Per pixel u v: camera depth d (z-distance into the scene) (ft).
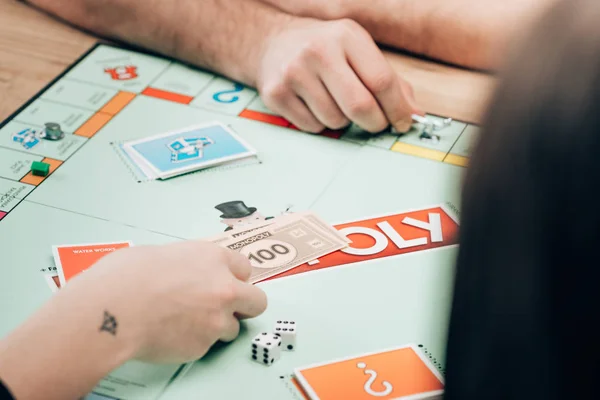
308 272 2.95
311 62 3.75
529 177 1.07
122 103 3.96
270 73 3.89
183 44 4.24
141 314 2.40
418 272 2.95
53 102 3.93
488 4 4.22
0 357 2.23
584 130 1.02
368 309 2.78
